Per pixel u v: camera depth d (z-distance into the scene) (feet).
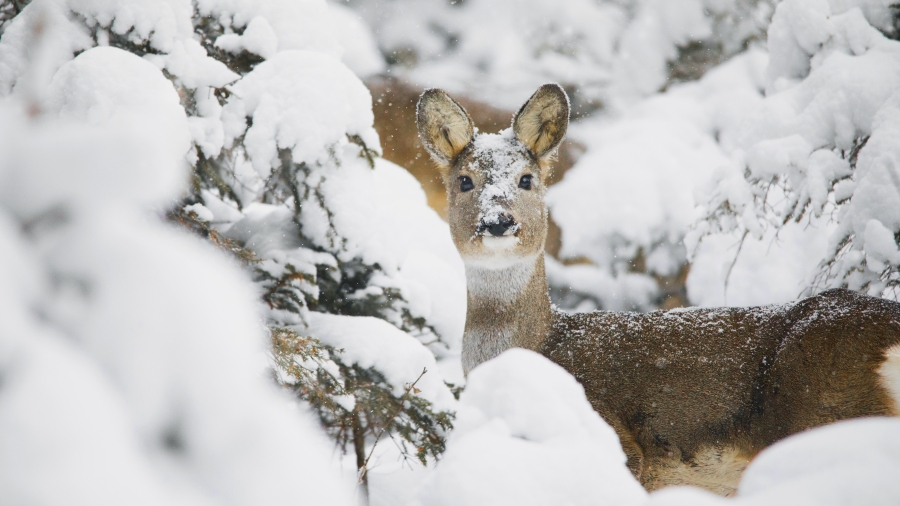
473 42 92.38
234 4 37.04
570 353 30.58
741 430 27.55
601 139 77.46
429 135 34.06
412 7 93.71
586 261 70.79
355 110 34.17
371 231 34.14
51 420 4.01
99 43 32.55
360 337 31.24
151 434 4.36
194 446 4.45
